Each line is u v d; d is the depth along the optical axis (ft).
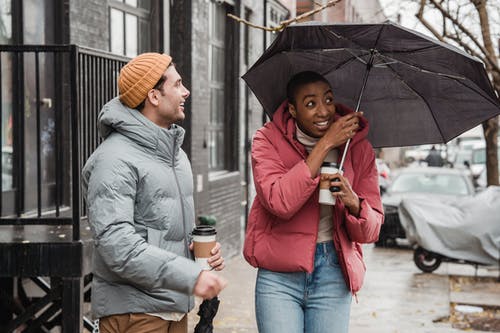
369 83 12.53
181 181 10.85
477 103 11.97
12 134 19.40
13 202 19.26
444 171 49.26
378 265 37.96
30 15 19.81
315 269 11.34
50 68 20.97
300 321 11.35
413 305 27.99
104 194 9.99
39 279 18.66
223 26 37.50
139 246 9.80
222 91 37.76
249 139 40.60
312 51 11.50
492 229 33.96
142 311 10.44
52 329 20.15
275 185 10.71
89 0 21.84
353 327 24.38
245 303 27.12
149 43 27.76
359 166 11.49
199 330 11.10
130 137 10.40
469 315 26.86
